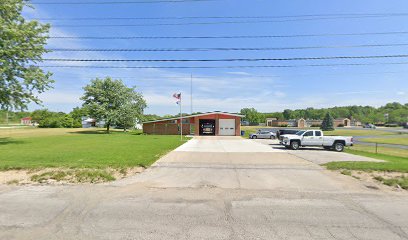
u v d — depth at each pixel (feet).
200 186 28.94
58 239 15.65
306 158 52.49
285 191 27.02
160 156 52.08
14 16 81.30
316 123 410.31
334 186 29.25
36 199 23.53
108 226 17.62
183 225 17.84
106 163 39.22
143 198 24.20
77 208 21.25
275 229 17.25
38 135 132.05
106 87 184.24
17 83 82.23
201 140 112.88
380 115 495.41
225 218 19.19
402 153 80.12
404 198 24.79
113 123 184.03
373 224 18.20
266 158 51.88
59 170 34.17
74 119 321.52
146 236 16.10
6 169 34.91
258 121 469.16
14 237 15.89
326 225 17.99
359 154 64.75
